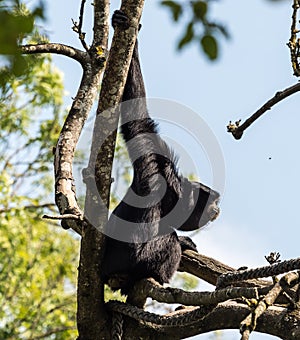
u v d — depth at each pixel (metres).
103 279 11.77
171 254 13.45
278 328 10.62
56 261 32.19
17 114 29.20
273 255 11.46
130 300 12.59
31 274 31.73
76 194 12.44
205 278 13.89
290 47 9.89
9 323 29.80
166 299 11.10
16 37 6.18
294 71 9.88
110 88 10.63
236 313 11.18
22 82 25.66
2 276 31.20
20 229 31.20
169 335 11.74
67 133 13.27
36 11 6.89
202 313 10.42
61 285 32.09
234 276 9.98
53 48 13.17
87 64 13.73
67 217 10.84
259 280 12.72
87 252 11.30
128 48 10.56
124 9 10.62
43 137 29.80
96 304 11.84
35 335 29.75
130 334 11.95
